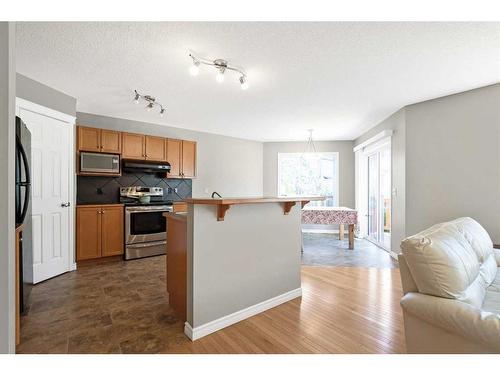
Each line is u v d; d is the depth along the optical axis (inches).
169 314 87.1
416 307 49.7
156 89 124.6
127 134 166.9
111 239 152.0
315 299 100.0
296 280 102.4
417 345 51.4
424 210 139.7
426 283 50.3
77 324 80.4
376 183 200.4
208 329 75.5
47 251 121.9
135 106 149.8
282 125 195.6
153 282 118.3
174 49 87.7
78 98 136.9
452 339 46.6
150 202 175.6
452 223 79.0
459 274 50.6
